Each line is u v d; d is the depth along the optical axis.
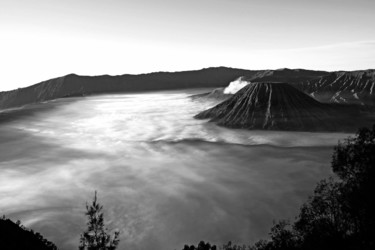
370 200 15.99
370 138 17.52
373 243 15.55
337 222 17.80
